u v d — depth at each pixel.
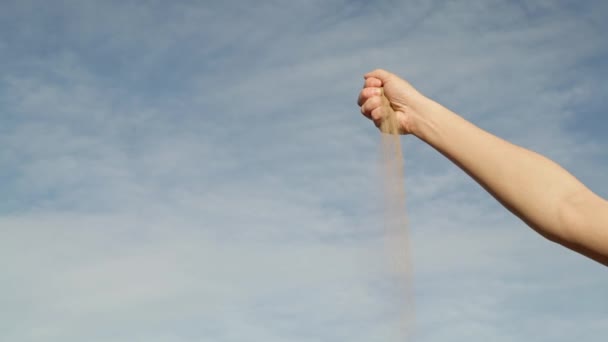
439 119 2.93
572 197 2.54
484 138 2.78
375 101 3.14
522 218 2.64
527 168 2.63
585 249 2.48
